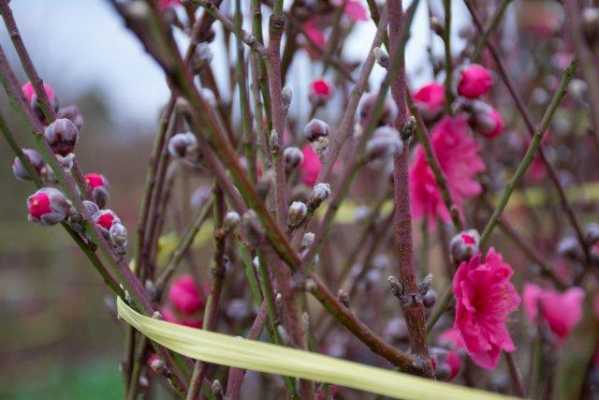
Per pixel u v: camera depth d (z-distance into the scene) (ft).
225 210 1.41
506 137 2.15
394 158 1.25
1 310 5.65
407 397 1.06
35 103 1.37
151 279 1.58
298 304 1.13
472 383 1.83
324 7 1.72
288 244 1.08
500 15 1.58
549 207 2.38
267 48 1.26
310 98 1.64
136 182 6.27
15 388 4.99
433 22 1.55
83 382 4.85
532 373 1.81
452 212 1.47
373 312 2.21
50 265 5.71
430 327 1.41
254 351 1.12
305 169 1.78
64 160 1.29
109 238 1.28
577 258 1.85
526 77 2.41
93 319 5.44
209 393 1.29
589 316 1.84
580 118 2.24
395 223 1.27
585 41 1.34
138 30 1.00
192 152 1.12
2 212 5.93
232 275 1.77
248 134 1.28
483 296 1.37
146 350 1.47
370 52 1.26
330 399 1.28
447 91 1.56
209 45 1.38
